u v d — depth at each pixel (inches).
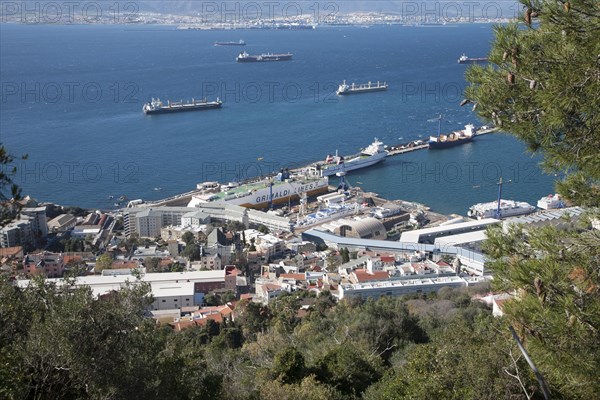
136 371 693.9
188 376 827.4
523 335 469.7
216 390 915.4
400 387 995.9
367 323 1688.0
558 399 544.1
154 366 732.0
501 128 528.1
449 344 945.5
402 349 1568.7
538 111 500.1
